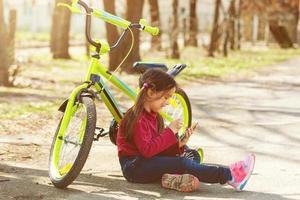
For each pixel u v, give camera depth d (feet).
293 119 41.37
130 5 76.43
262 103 49.78
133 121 23.26
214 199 22.33
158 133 24.39
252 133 36.24
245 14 157.28
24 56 109.91
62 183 23.32
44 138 34.35
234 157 30.09
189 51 125.39
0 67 61.46
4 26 61.57
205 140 34.32
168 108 31.68
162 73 23.36
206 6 201.98
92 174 26.13
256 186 24.36
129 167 23.95
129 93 26.32
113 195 22.82
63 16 107.55
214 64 93.81
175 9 106.73
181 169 23.52
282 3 157.07
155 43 120.47
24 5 230.48
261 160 29.30
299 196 22.95
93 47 25.76
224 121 40.65
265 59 108.68
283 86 63.52
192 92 58.08
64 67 90.33
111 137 25.79
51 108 45.91
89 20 24.80
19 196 22.59
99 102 48.03
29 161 28.63
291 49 150.61
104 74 25.57
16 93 55.72
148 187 23.99
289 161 29.09
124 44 74.74
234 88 61.52
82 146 22.75
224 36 114.52
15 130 36.55
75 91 24.70
